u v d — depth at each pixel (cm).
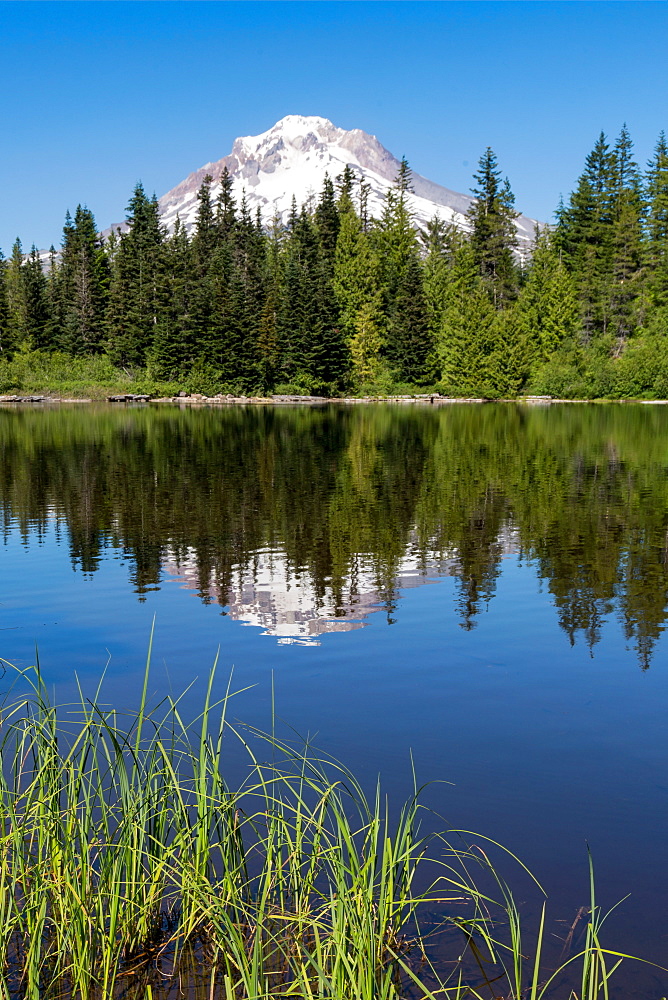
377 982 318
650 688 637
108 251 9781
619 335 8206
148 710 576
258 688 633
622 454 2612
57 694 611
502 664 690
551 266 8356
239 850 368
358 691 624
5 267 9506
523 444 3000
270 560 1099
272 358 7662
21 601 900
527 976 327
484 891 377
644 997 314
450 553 1142
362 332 8219
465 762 502
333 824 421
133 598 912
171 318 7856
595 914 361
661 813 444
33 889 349
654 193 8831
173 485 1844
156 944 356
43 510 1505
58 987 335
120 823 364
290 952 340
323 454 2605
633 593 930
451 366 7838
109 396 7256
